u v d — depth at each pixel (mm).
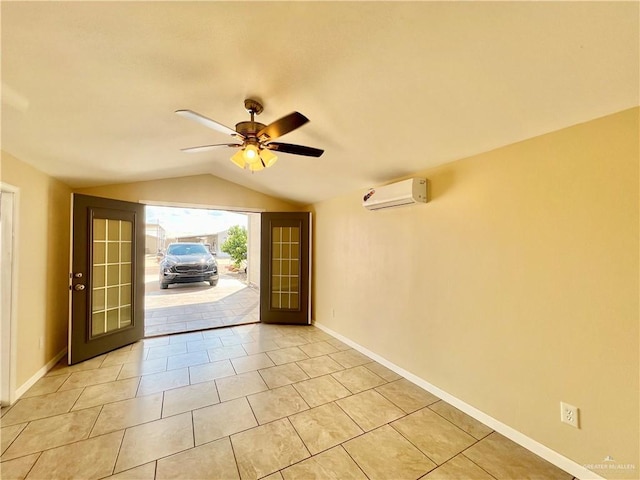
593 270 1570
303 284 4676
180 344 3707
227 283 9281
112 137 2270
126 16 1096
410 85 1537
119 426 2006
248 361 3182
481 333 2139
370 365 3113
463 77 1406
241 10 1087
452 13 1059
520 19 1046
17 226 2320
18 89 1507
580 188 1622
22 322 2400
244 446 1831
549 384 1747
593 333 1569
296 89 1675
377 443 1876
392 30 1173
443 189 2465
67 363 3053
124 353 3371
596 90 1360
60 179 3117
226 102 1852
